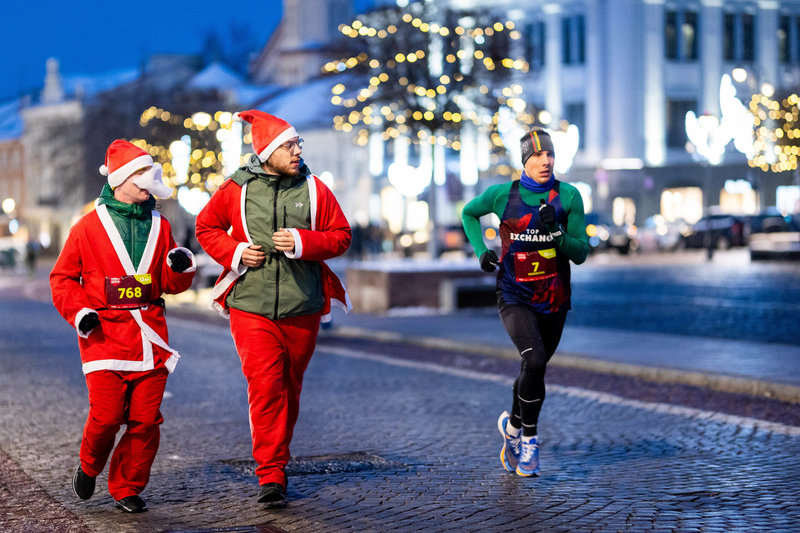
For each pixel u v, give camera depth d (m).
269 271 7.10
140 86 76.38
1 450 9.25
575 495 7.28
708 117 66.94
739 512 6.75
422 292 24.25
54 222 100.44
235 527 6.54
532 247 7.81
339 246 7.14
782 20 73.56
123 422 6.98
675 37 70.31
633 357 14.48
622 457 8.60
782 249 41.00
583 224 7.90
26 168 105.12
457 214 70.19
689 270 38.38
